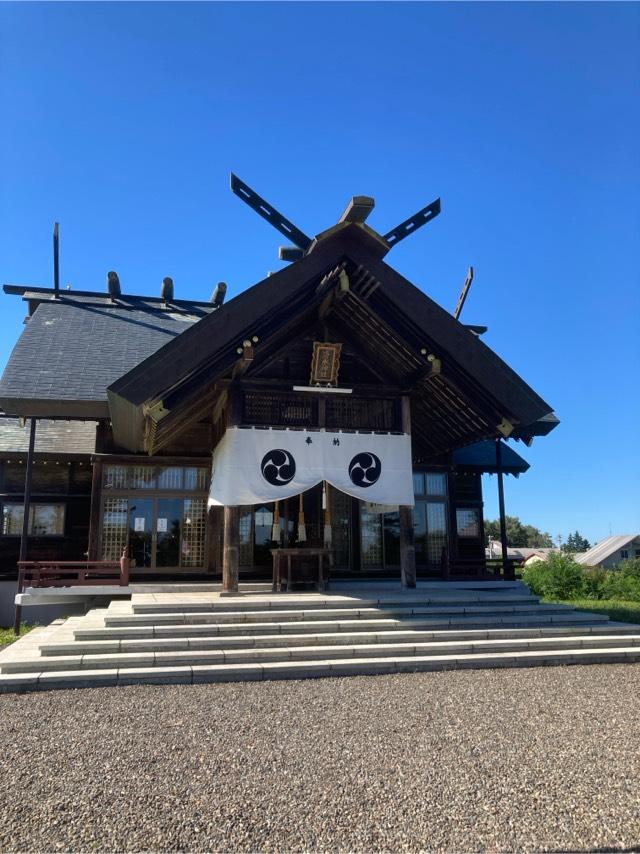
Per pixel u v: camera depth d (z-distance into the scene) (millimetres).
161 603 9109
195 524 14531
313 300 10711
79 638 7961
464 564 14852
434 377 11914
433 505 16547
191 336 9672
